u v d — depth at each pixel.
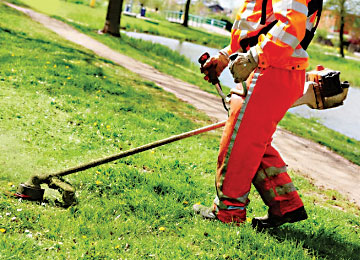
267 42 3.09
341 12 50.09
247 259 3.35
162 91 11.23
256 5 3.38
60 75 9.33
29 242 3.15
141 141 6.48
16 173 4.46
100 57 14.01
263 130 3.30
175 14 63.09
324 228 4.30
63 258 3.04
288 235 3.84
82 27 22.23
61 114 6.93
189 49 30.39
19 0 30.22
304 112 16.73
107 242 3.35
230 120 3.39
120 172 4.80
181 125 8.17
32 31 16.20
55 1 35.47
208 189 5.02
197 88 14.09
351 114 18.02
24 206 3.70
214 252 3.38
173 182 4.89
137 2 71.62
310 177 7.28
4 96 7.15
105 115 7.35
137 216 3.93
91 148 5.76
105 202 4.05
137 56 18.11
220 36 46.09
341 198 6.47
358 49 58.72
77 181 4.43
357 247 4.05
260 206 4.79
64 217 3.65
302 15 3.05
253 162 3.38
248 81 3.31
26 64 9.70
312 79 3.49
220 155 3.48
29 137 5.66
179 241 3.51
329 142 11.38
